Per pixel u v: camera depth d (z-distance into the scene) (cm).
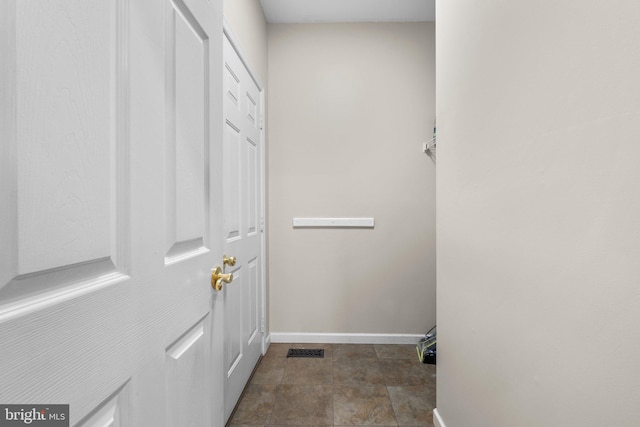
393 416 159
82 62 43
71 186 41
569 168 64
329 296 256
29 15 36
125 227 51
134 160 53
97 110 46
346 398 175
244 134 188
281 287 256
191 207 74
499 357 92
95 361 44
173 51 67
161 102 61
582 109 60
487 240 99
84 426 43
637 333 50
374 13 245
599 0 56
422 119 254
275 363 218
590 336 59
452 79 129
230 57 163
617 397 53
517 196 82
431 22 254
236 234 174
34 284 37
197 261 77
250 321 198
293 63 255
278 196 256
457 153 124
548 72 70
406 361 221
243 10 185
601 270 56
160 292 61
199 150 78
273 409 165
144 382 56
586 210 59
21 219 35
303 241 256
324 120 256
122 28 51
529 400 78
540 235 73
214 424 88
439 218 146
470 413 112
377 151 255
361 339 253
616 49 53
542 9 71
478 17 104
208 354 84
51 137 39
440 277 145
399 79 254
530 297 77
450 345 132
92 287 44
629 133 51
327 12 243
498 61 92
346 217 255
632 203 50
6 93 34
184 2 70
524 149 79
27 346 35
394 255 255
